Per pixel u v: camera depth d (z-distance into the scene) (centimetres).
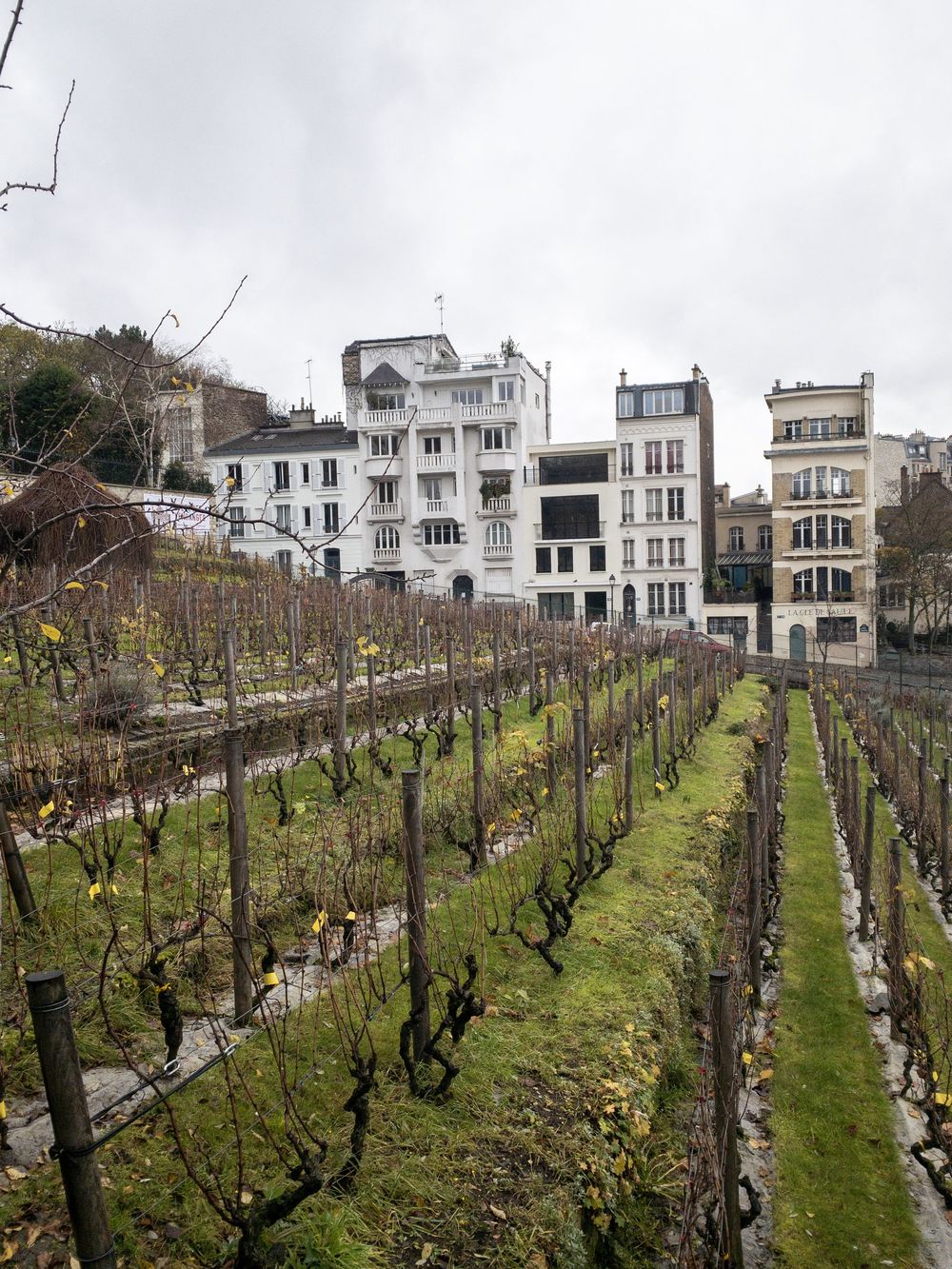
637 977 769
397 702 1416
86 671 1020
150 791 868
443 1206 475
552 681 1767
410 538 5688
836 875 1417
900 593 5581
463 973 701
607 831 1130
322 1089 537
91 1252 321
